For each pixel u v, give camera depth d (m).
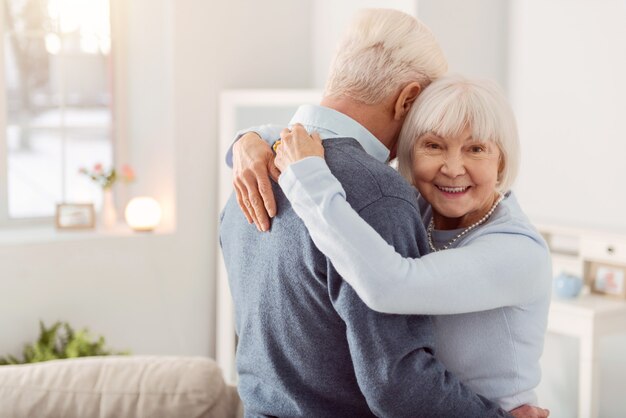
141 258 4.04
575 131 3.64
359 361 1.19
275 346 1.31
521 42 3.85
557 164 3.73
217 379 1.85
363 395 1.25
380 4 3.92
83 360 1.92
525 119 3.86
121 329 4.02
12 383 1.85
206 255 4.22
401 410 1.20
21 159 4.09
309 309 1.25
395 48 1.37
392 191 1.23
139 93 4.21
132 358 1.92
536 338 1.39
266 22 4.29
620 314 3.25
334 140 1.30
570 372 3.77
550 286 1.38
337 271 1.20
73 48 4.15
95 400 1.81
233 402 1.87
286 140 1.28
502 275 1.28
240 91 4.05
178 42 4.05
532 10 3.79
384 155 1.39
